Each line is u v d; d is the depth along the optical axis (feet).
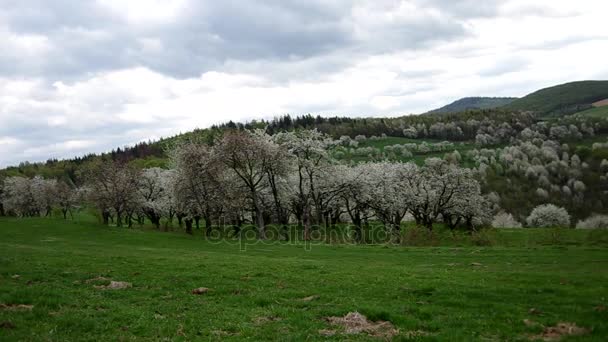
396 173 256.32
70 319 48.75
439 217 300.61
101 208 274.77
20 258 102.27
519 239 188.65
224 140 211.00
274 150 209.77
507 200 458.50
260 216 208.44
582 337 45.50
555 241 173.06
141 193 287.28
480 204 263.29
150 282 75.00
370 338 44.52
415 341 43.65
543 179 486.79
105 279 77.87
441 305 60.18
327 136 229.86
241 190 220.84
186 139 244.01
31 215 471.21
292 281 78.74
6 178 456.86
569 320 51.57
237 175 225.97
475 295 65.92
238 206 213.05
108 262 101.86
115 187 264.72
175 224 332.80
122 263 100.78
